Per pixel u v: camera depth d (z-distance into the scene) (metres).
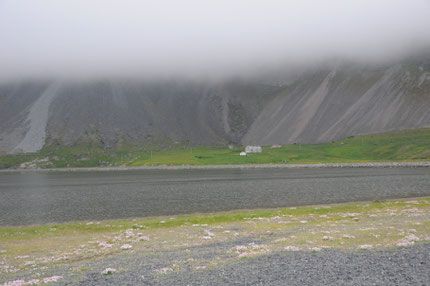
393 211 47.03
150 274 19.58
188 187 98.25
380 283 15.55
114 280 18.72
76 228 44.06
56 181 139.25
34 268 23.16
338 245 25.27
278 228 37.31
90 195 85.06
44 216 57.12
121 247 29.83
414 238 26.09
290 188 88.50
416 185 86.56
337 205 57.72
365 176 117.25
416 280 15.68
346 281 16.06
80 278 19.58
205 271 19.47
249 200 69.38
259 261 21.20
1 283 19.44
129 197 79.00
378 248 23.25
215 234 35.31
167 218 50.78
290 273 17.94
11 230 43.44
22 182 139.12
